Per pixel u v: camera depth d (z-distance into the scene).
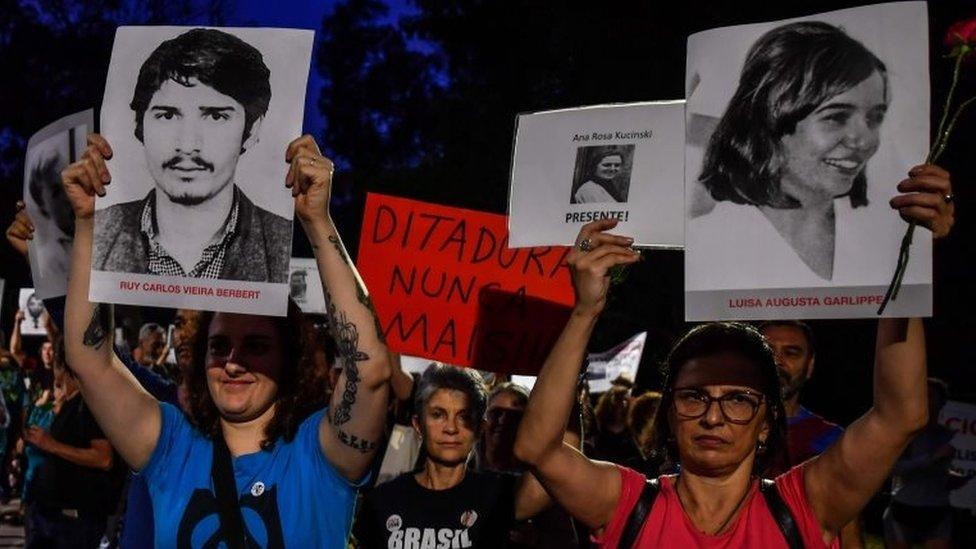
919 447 9.38
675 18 19.17
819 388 18.52
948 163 16.08
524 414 3.08
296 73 3.18
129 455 3.30
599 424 8.76
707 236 3.03
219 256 3.15
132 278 3.19
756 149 3.01
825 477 2.96
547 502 4.24
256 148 3.17
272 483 3.21
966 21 2.84
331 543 3.22
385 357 3.17
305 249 28.80
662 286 19.34
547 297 4.63
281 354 3.30
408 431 7.24
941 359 17.83
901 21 2.91
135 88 3.24
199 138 3.20
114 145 3.23
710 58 3.09
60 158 3.67
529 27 26.31
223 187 3.17
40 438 7.24
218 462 3.24
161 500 3.23
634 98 20.30
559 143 3.49
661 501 3.04
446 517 4.32
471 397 4.40
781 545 2.93
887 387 2.85
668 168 3.37
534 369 4.61
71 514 7.30
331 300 3.16
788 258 2.95
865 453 2.88
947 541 9.38
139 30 3.26
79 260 3.25
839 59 2.96
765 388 3.04
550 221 3.46
